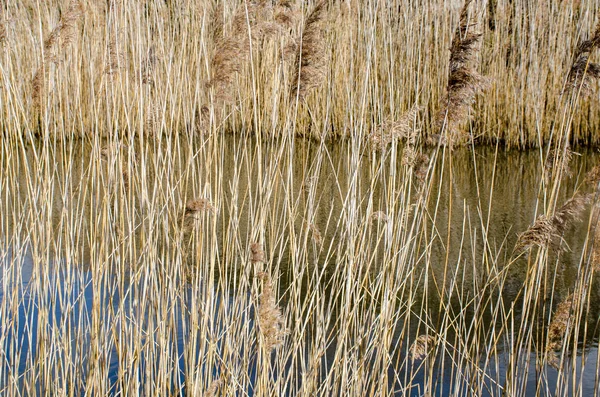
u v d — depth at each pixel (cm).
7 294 433
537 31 1138
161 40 406
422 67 1009
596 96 1098
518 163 1100
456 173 1045
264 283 333
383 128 375
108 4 389
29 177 399
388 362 373
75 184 848
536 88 1142
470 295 572
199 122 364
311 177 400
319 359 379
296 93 363
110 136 382
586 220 743
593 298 555
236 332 401
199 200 356
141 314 377
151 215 381
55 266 401
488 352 360
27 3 798
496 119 1216
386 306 369
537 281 326
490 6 1164
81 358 397
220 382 362
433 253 673
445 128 334
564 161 307
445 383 446
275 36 346
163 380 368
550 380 441
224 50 344
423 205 371
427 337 374
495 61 1138
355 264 392
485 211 823
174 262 396
